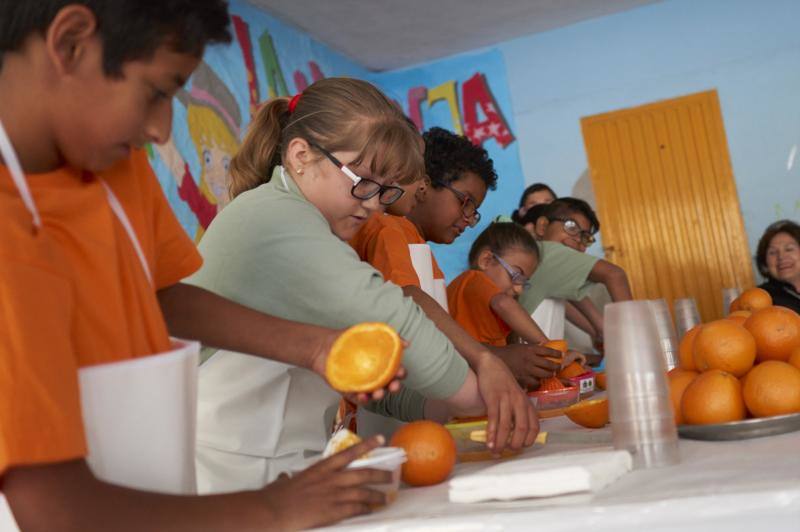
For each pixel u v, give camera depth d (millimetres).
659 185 6332
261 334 1146
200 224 4156
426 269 2057
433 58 6664
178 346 1036
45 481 763
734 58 6219
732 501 792
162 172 3902
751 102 6184
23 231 821
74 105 863
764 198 6152
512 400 1260
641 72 6375
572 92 6484
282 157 1483
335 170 1411
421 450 1106
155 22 846
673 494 842
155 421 918
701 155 6270
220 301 1179
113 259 938
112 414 893
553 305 3225
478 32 6320
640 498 846
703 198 6254
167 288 1178
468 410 1317
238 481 1377
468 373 1281
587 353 3850
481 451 1315
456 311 2635
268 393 1392
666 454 1033
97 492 791
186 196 4074
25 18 832
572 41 6469
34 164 907
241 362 1385
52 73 851
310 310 1285
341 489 924
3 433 738
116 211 996
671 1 6309
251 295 1317
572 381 1915
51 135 893
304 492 905
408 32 6082
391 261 1809
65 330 814
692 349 1411
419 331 1237
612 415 1071
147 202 1096
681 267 6285
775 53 6137
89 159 908
